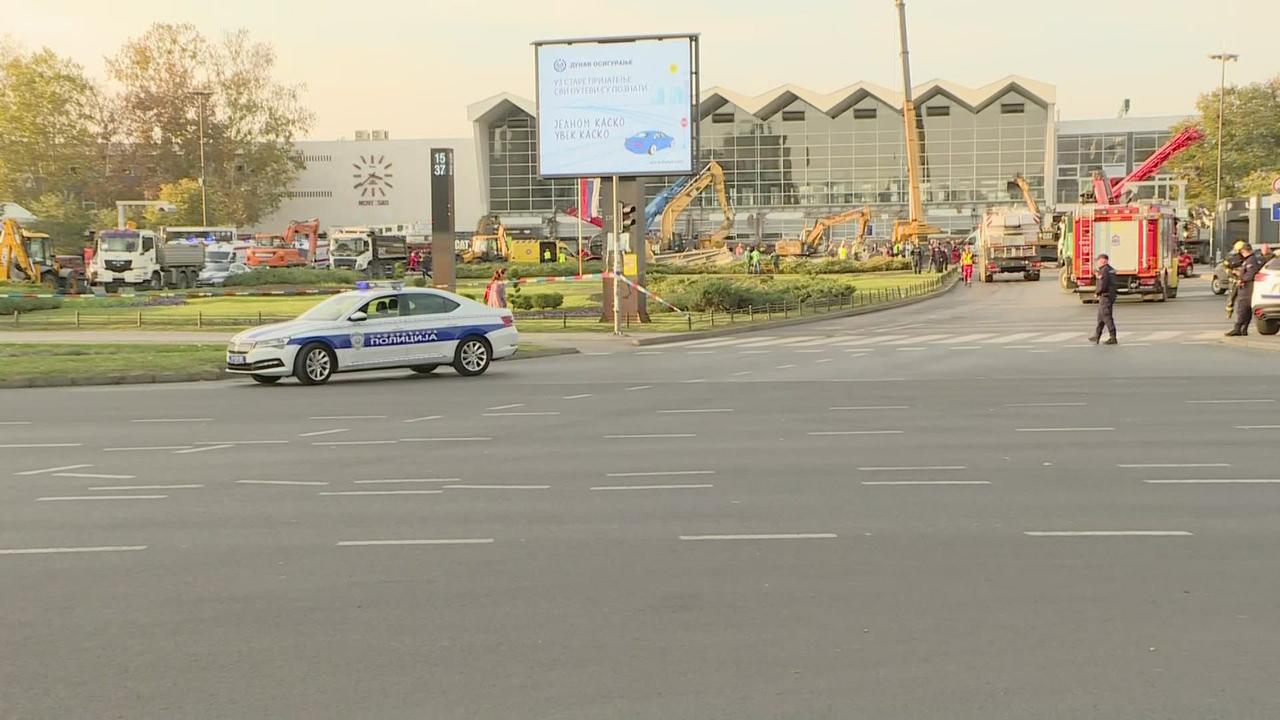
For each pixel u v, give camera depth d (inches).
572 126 1675.7
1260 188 4020.7
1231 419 677.3
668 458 561.6
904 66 3826.3
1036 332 1503.4
